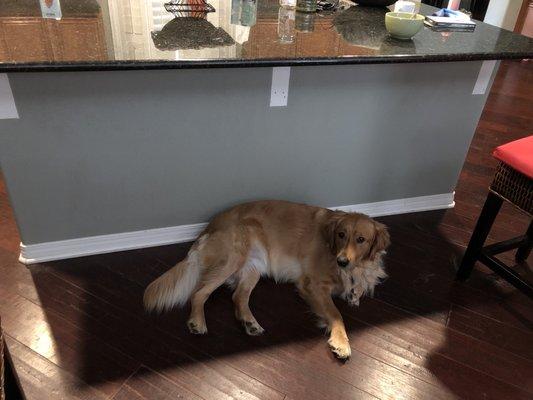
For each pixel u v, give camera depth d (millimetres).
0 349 968
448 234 2322
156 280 1743
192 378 1526
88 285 1866
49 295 1804
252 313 1795
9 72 1379
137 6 2072
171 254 2066
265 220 1893
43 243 1945
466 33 2066
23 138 1685
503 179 1699
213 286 1768
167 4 2107
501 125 3508
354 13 2320
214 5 2197
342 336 1652
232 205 2141
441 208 2527
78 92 1645
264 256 1897
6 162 1717
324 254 1823
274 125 1968
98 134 1756
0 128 1641
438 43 1867
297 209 1912
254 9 2180
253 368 1574
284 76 1835
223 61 1484
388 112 2113
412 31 1846
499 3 4926
